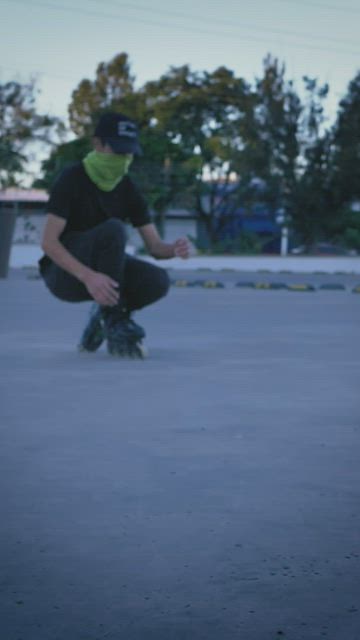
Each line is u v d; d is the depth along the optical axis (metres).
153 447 3.48
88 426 3.87
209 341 7.40
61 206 6.14
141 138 48.41
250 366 5.87
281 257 34.62
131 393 4.74
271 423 3.97
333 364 6.02
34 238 50.28
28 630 1.81
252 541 2.38
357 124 38.25
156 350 6.73
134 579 2.10
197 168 49.41
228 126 46.25
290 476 3.06
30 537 2.40
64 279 6.30
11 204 46.12
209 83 51.47
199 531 2.46
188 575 2.12
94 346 6.50
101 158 6.21
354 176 38.12
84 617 1.88
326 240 40.06
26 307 10.74
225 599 1.98
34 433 3.72
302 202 38.53
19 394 4.68
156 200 48.31
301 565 2.20
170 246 6.46
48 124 44.81
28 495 2.80
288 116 38.59
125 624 1.84
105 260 6.09
